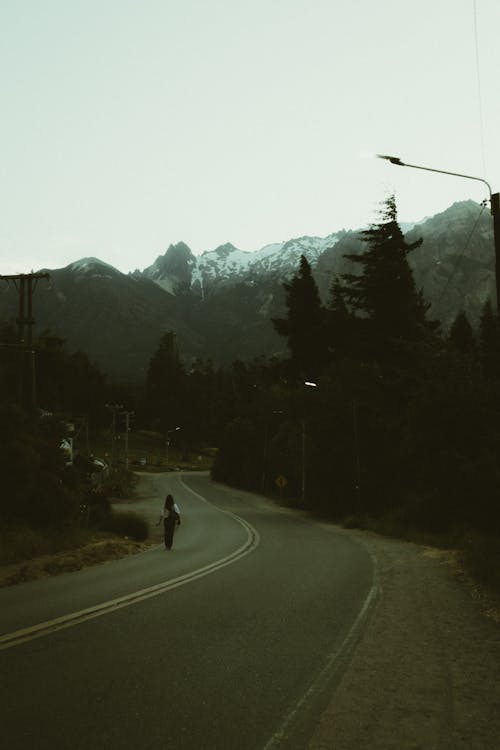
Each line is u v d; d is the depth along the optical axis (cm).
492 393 3428
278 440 7806
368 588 1421
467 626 1009
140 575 1633
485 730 549
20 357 4262
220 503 7025
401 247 5878
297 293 7981
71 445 7525
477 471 3238
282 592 1332
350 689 662
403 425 3944
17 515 2852
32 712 576
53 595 1283
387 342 5744
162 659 769
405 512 3681
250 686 665
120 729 536
